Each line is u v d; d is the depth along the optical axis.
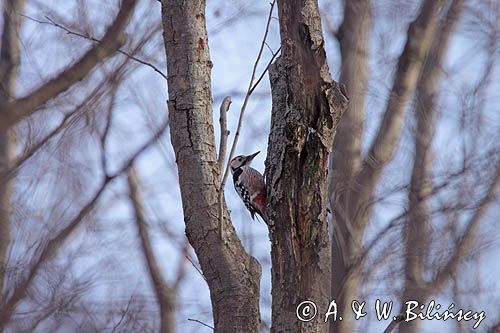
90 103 9.55
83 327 10.56
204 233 9.80
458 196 15.84
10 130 9.51
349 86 17.78
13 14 12.88
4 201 9.21
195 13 10.14
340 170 16.38
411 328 14.80
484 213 15.67
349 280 15.06
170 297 15.70
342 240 15.45
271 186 9.53
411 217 15.62
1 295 8.27
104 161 10.34
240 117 9.72
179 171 10.00
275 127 9.65
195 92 10.02
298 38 9.36
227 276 9.76
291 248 9.33
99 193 9.98
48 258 8.62
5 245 8.65
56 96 8.40
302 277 9.28
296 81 9.39
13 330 8.88
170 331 14.27
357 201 15.88
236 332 9.63
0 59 12.65
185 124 9.98
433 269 15.20
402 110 17.30
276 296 9.34
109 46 8.50
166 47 10.14
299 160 9.41
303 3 9.38
